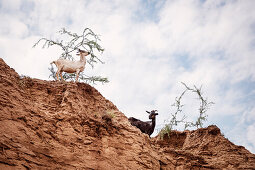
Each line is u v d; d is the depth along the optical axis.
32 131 10.73
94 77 15.99
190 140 17.59
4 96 11.29
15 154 9.19
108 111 13.77
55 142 11.03
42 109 12.25
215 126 17.69
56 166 10.07
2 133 9.68
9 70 13.28
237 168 15.08
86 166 10.86
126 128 13.96
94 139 12.30
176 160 14.95
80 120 12.50
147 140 14.46
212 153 16.22
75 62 14.75
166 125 17.97
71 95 13.34
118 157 12.34
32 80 13.62
